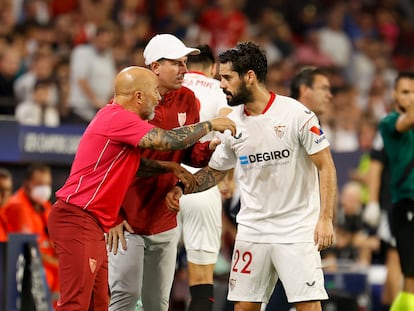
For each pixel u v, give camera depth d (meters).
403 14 71.62
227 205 35.84
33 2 54.12
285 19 66.69
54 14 54.56
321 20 66.75
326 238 22.44
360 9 69.31
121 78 23.48
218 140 24.44
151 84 23.50
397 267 34.12
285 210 23.22
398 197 29.34
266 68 23.23
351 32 67.25
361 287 35.09
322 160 22.83
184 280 36.31
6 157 37.28
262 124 23.06
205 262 27.09
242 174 23.67
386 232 37.16
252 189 23.52
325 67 62.66
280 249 23.20
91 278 23.17
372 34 68.62
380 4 70.75
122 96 23.45
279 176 23.14
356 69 65.06
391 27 69.81
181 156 25.56
